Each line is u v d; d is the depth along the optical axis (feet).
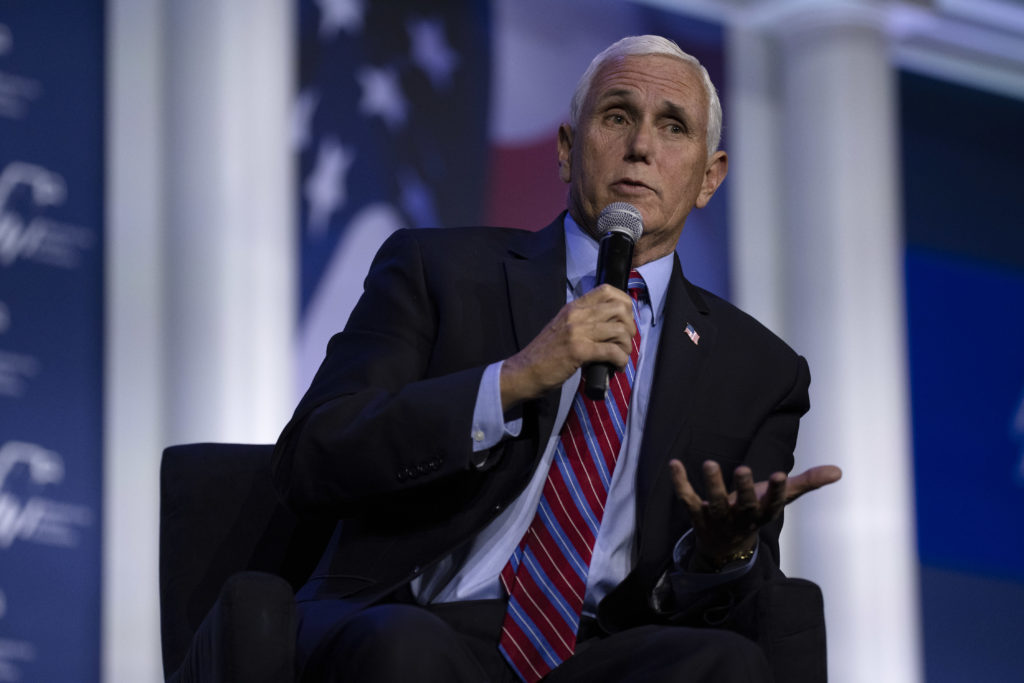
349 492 21.56
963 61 80.07
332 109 62.23
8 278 53.98
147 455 55.88
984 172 79.87
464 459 20.93
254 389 57.06
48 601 52.75
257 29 59.77
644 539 22.66
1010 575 74.08
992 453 75.10
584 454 22.71
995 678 72.49
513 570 22.16
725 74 74.33
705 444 23.62
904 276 75.31
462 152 65.21
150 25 59.00
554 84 68.23
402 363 22.95
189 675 21.24
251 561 24.59
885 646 68.08
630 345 20.88
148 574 54.95
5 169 54.54
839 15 74.33
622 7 71.10
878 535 69.10
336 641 19.48
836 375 70.74
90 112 57.00
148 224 57.57
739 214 72.90
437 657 18.84
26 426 53.47
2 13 55.47
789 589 21.93
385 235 62.59
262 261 58.29
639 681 20.22
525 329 23.16
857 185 72.54
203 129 58.34
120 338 55.93
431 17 65.46
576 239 24.67
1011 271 79.10
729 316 25.31
